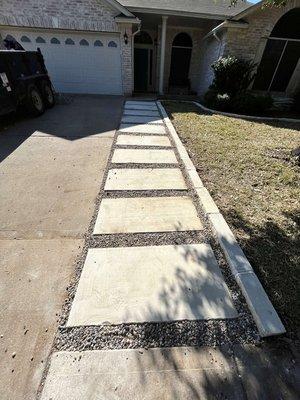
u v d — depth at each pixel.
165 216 3.04
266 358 1.66
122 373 1.55
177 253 2.49
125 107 8.88
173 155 4.82
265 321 1.83
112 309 1.93
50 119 7.09
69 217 2.99
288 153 5.07
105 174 4.02
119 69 10.82
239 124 7.30
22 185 3.66
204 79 12.62
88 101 9.76
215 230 2.77
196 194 3.52
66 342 1.71
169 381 1.53
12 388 1.47
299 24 9.46
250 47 9.82
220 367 1.61
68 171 4.10
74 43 10.13
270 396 1.48
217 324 1.86
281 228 2.90
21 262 2.35
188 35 12.67
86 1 9.28
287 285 2.17
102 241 2.62
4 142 5.28
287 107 10.44
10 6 9.27
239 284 2.16
